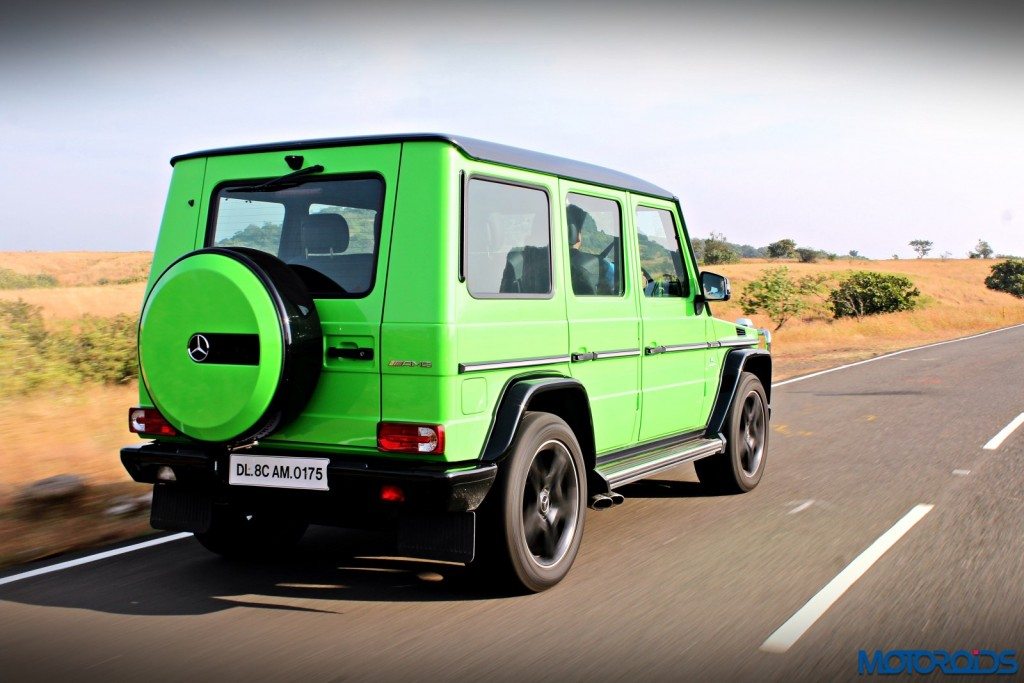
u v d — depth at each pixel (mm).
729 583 5191
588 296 5805
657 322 6559
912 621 4559
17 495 7090
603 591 5059
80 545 6047
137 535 6328
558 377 5309
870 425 11609
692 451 6723
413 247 4633
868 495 7539
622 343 6094
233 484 4855
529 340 5156
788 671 3928
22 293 17516
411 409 4578
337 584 5215
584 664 3996
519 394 4949
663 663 4012
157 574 5402
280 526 5879
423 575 5406
